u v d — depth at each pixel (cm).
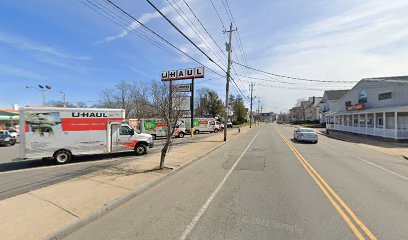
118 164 1051
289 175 841
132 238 399
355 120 3350
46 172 952
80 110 1213
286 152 1451
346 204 551
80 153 1209
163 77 3128
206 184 730
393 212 504
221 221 462
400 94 2462
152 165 994
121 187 664
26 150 1100
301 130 2170
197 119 3578
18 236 388
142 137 1418
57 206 519
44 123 1134
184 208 532
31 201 551
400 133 2141
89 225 452
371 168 984
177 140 2334
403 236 401
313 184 723
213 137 2606
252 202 566
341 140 2370
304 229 426
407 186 706
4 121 3950
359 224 446
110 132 1309
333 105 4997
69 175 885
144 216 490
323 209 520
